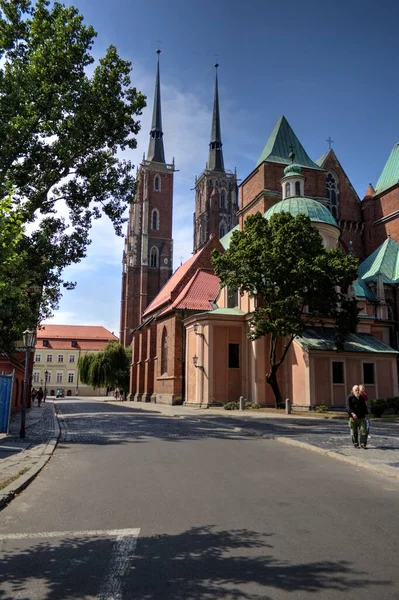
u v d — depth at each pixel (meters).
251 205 54.75
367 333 40.88
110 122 26.39
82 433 19.67
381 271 47.97
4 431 19.14
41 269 24.22
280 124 56.03
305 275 29.59
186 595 4.66
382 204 55.06
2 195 10.10
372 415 29.55
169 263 102.94
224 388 40.19
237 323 41.25
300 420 26.00
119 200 29.06
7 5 24.45
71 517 7.47
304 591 4.74
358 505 8.12
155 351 58.53
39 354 117.00
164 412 34.22
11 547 6.11
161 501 8.41
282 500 8.46
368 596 4.62
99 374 74.69
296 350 36.44
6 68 23.84
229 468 11.63
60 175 26.84
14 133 22.81
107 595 4.68
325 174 55.31
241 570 5.28
